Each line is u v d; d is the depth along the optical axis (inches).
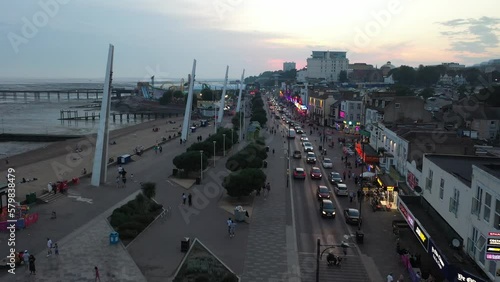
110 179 2539.4
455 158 1561.3
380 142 2783.0
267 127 5447.8
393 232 1662.2
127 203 1852.9
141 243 1513.3
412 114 3105.3
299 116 7111.2
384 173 2354.8
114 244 1483.8
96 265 1306.6
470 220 1102.4
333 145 4015.8
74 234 1583.4
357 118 4788.4
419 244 1524.4
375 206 1972.2
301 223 1784.0
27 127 6638.8
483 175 1027.3
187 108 4153.5
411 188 1852.9
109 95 2397.9
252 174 2132.1
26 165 3048.7
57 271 1258.0
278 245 1525.6
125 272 1259.8
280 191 2330.2
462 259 1085.8
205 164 2751.0
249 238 1594.5
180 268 1279.5
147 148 3794.3
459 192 1197.7
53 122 7470.5
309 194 2277.3
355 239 1590.8
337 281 1248.2
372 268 1338.6
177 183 2471.7
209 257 1355.8
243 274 1279.5
